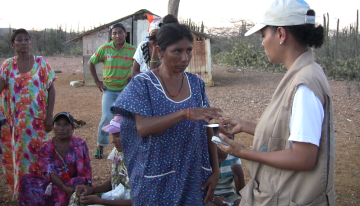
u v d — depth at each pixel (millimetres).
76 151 3541
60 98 10344
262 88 11734
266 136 1827
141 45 4289
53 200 3486
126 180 3189
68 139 3578
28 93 3730
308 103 1655
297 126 1656
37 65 3791
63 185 3438
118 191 3125
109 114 5090
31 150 3793
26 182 3521
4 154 3920
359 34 23422
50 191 3457
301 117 1651
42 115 3818
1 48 28531
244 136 6398
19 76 3725
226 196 3355
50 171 3473
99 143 5195
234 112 8305
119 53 5023
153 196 2248
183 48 2135
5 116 3875
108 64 5023
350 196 4023
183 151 2279
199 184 2375
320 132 1671
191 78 2408
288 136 1740
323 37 1806
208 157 2463
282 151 1734
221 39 27953
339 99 9422
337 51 18875
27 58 3771
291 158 1688
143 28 12898
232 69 17469
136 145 2299
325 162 1702
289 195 1780
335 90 10820
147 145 2246
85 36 12789
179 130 2234
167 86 2254
